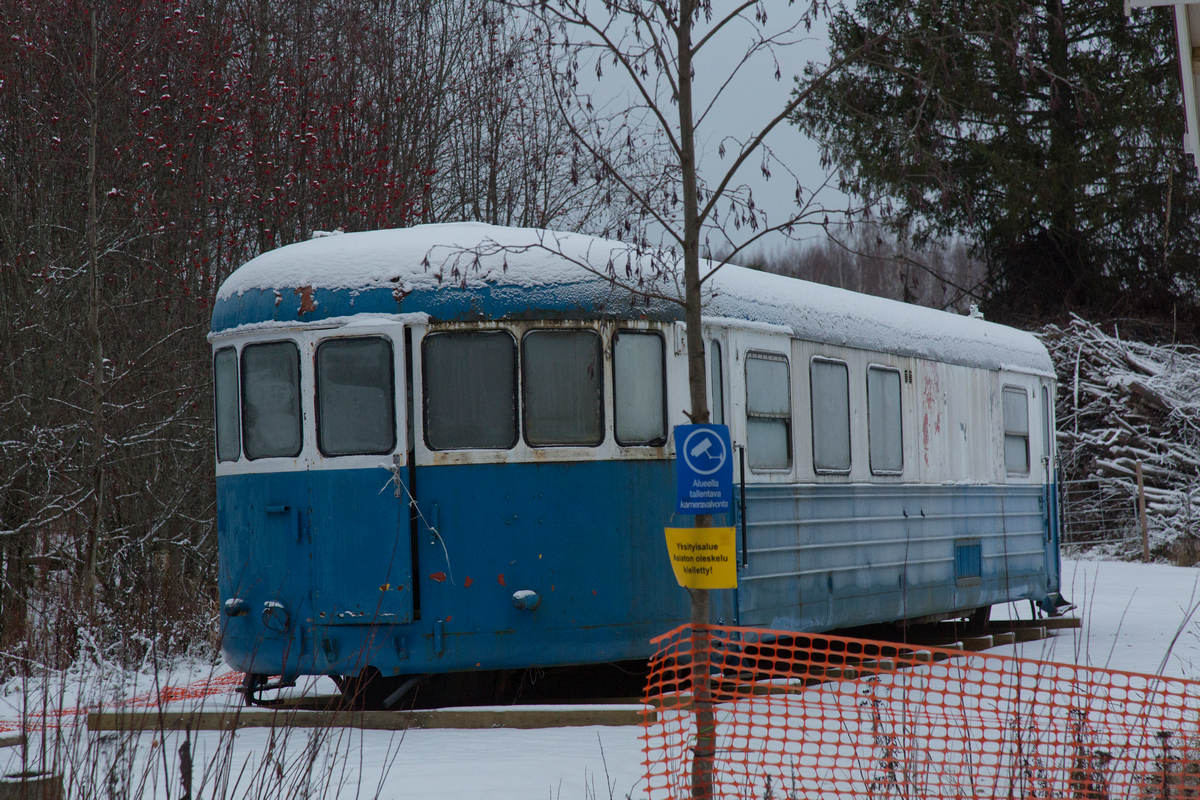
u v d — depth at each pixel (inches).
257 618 1222.9
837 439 1536.7
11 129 2110.0
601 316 1227.9
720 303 1337.4
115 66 2054.6
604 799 837.8
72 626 1263.5
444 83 2881.4
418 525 1184.8
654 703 1177.4
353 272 1220.5
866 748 975.0
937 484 1770.4
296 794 750.5
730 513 1309.1
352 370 1206.9
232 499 1258.6
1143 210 4286.4
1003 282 4751.5
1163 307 4480.8
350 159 2517.2
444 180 2883.9
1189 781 784.9
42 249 2016.5
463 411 1197.7
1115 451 3900.1
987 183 4298.7
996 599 1920.5
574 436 1215.6
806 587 1439.5
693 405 814.5
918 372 1748.3
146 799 807.1
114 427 1927.9
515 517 1193.4
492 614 1181.7
